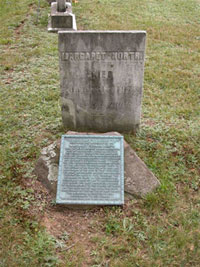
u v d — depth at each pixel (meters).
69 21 3.92
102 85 2.04
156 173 1.88
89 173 1.75
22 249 1.45
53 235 1.53
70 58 1.96
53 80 2.86
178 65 3.23
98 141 1.85
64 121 2.19
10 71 3.04
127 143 1.95
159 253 1.44
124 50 1.93
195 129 2.25
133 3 5.05
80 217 1.64
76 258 1.42
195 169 1.93
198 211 1.66
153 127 2.27
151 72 3.05
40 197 1.73
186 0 5.35
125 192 1.73
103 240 1.50
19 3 5.00
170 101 2.61
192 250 1.45
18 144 2.10
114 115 2.14
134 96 2.07
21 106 2.49
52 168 1.81
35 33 3.89
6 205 1.67
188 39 3.88
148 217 1.62
